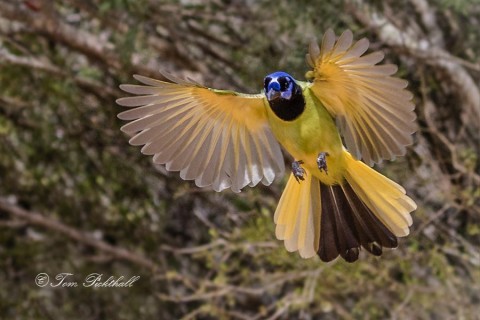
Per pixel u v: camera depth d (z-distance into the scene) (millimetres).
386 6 14344
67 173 17141
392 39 14047
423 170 13719
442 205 13719
